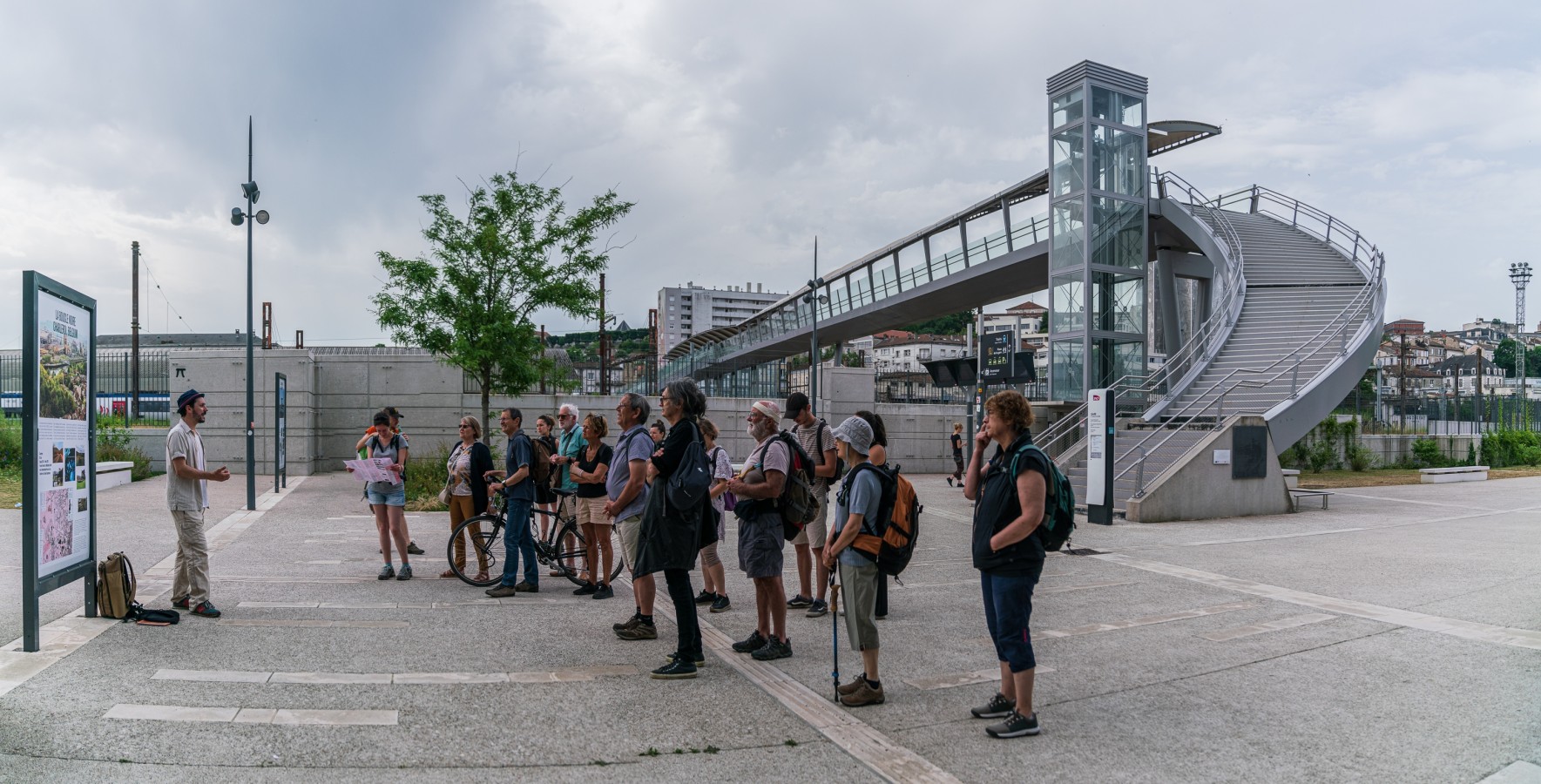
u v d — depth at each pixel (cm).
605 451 783
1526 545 1182
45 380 575
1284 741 446
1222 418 1764
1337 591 849
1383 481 2416
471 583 827
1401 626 702
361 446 870
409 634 632
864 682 495
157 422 2688
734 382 3812
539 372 1966
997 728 446
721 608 746
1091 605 785
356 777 383
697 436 556
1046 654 612
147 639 596
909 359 10331
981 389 1995
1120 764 414
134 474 1967
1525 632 683
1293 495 1747
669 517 543
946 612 752
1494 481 2584
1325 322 2206
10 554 923
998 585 450
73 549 618
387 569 854
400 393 2331
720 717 470
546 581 863
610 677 539
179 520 665
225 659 554
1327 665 589
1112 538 1234
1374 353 2061
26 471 556
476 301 1830
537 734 439
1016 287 3183
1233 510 1529
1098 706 500
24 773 376
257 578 850
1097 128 2403
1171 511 1455
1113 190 2423
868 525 494
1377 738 452
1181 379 2166
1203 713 489
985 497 457
